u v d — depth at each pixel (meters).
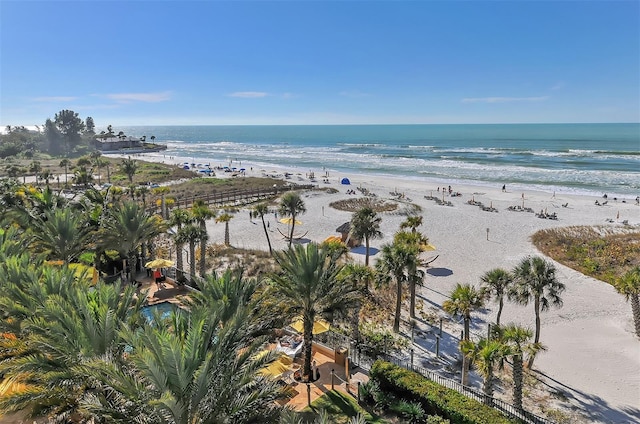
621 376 19.19
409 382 15.48
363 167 100.00
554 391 18.12
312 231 43.88
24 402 9.99
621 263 32.91
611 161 98.00
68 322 10.90
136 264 30.30
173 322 11.04
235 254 35.00
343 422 14.02
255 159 128.12
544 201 56.84
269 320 15.16
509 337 15.72
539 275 19.81
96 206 30.05
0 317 13.38
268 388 10.41
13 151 140.50
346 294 17.00
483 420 13.41
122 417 8.93
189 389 8.78
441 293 27.94
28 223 26.83
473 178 78.62
